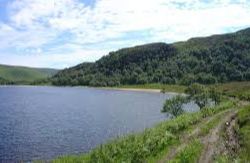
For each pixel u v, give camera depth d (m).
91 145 85.50
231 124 78.94
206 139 59.25
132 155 44.47
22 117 146.12
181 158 43.75
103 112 159.75
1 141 91.62
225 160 44.31
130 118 135.62
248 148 51.28
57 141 91.25
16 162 70.00
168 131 62.41
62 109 178.00
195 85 143.50
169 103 116.12
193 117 86.81
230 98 158.25
